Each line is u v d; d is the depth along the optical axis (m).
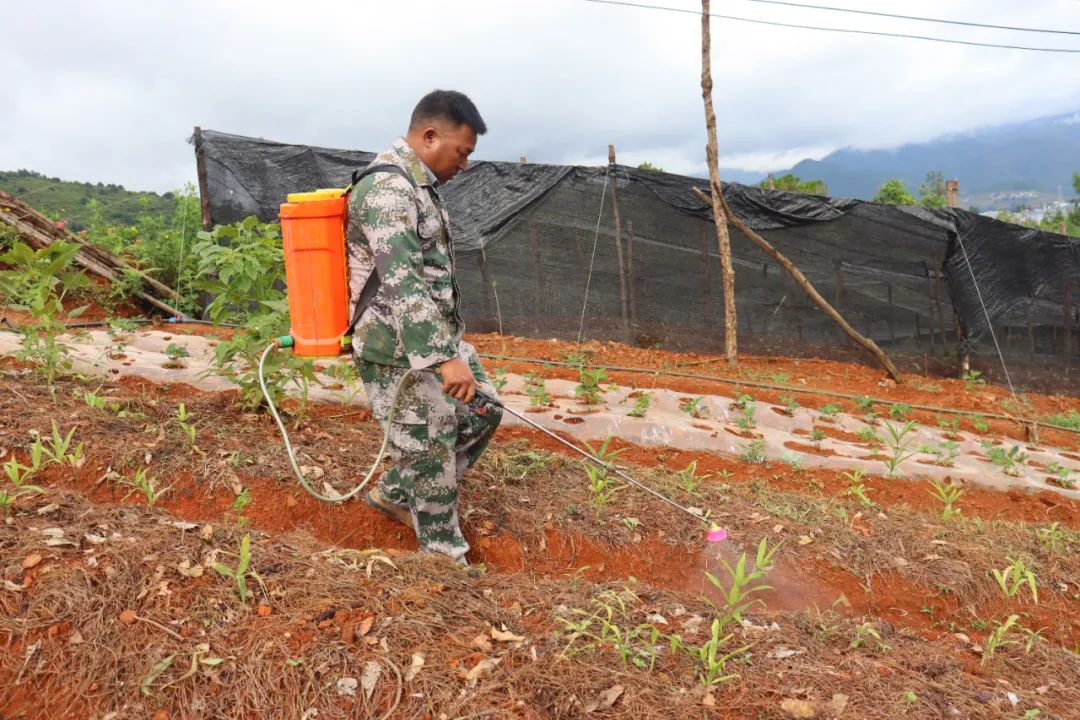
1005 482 5.95
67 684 2.37
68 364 5.00
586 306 9.57
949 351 9.74
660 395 6.88
